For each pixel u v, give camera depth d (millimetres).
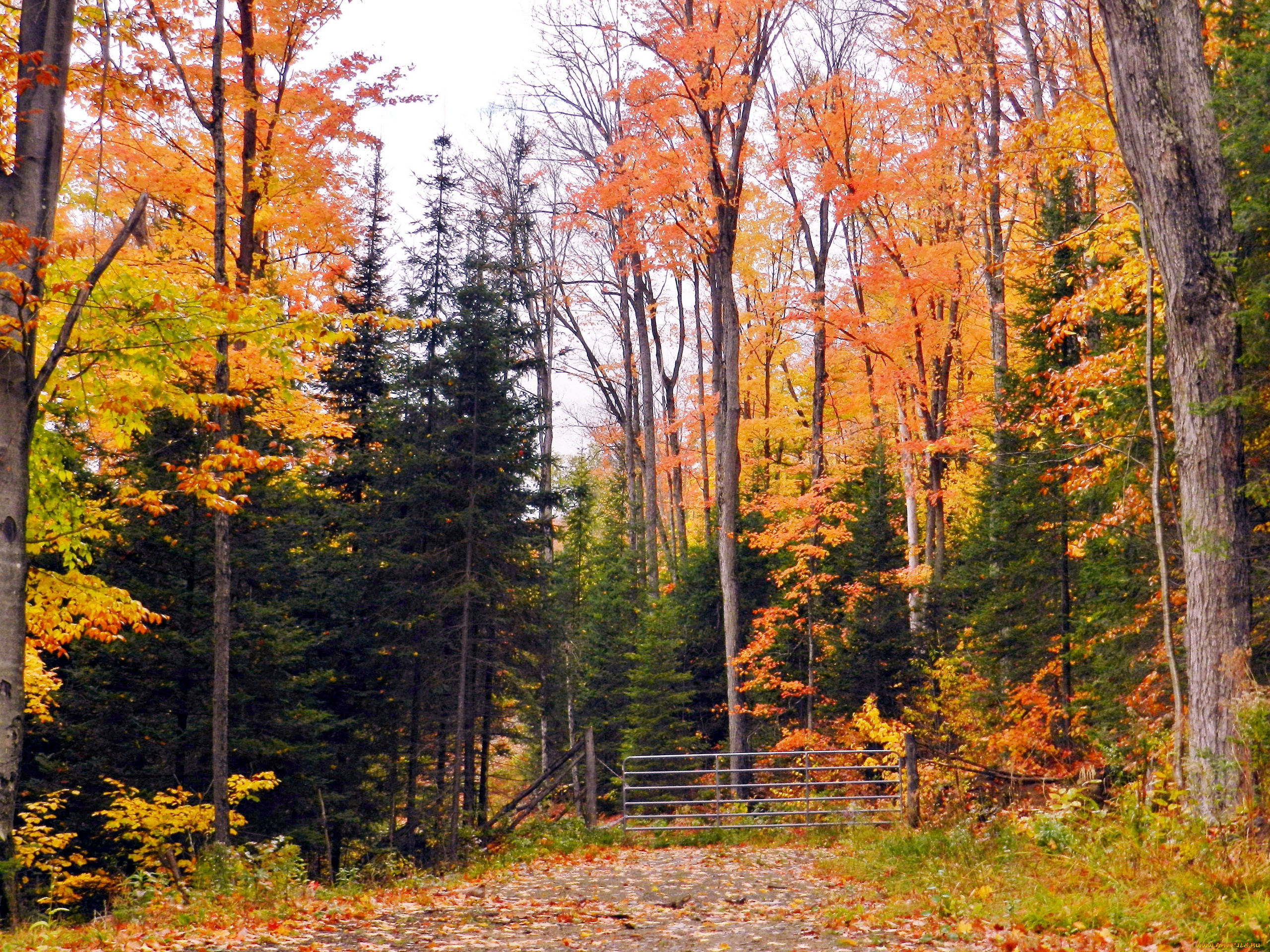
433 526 22359
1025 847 10492
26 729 17188
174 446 17484
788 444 38594
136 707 17422
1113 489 13750
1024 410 19484
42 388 8859
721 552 22547
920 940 7305
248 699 18078
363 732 22406
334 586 21938
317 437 23125
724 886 11195
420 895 10695
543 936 8062
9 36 9812
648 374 34438
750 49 22250
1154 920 7094
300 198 19422
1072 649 17969
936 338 24969
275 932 8008
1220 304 10703
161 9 15844
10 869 8602
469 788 23625
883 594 22578
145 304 10172
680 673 27219
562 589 29938
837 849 14141
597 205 25250
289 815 20328
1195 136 10961
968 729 20969
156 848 15867
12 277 8344
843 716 22531
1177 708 11352
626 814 17062
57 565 16734
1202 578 10648
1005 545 19625
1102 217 15469
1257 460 11961
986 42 23062
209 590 17938
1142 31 11156
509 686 24984
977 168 23828
